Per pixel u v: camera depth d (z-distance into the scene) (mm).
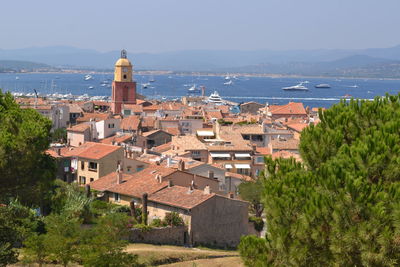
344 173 65312
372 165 65812
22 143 105000
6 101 118562
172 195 192250
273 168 76000
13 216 119875
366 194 62562
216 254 168500
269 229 71062
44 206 170125
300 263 65688
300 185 68938
